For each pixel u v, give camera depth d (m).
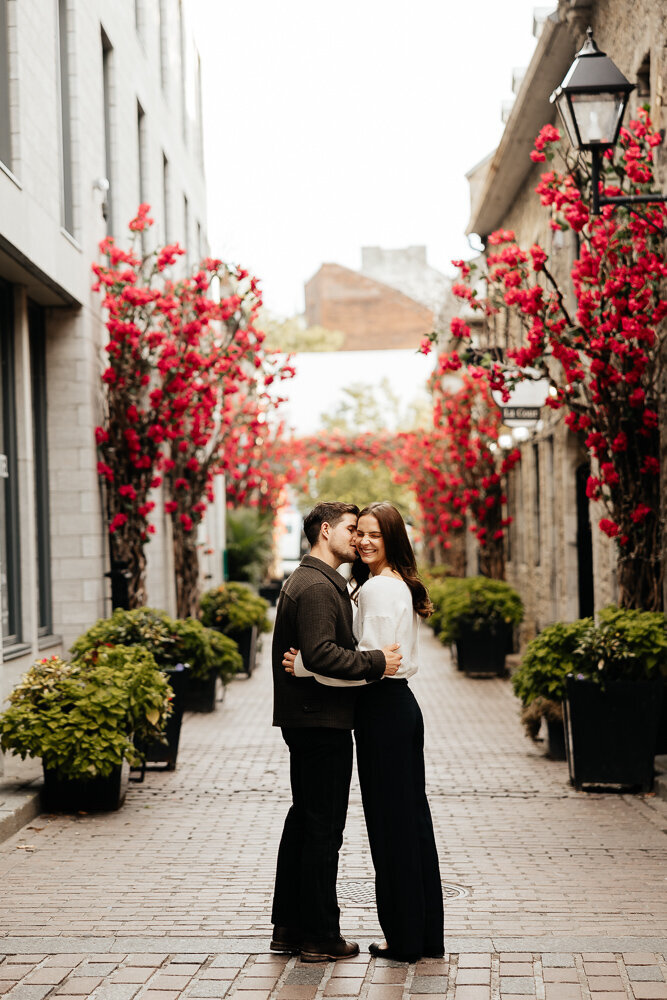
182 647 12.86
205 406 15.42
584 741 9.70
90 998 4.76
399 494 42.84
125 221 16.12
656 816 8.83
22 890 6.68
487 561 21.50
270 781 10.31
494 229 23.36
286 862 5.35
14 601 11.80
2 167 9.83
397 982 4.90
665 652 9.70
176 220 21.69
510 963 5.12
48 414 13.44
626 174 9.91
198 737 12.88
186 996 4.77
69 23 13.20
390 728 5.18
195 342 14.79
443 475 25.81
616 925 5.84
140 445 14.20
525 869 7.21
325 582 5.17
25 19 10.87
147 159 18.52
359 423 49.94
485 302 11.58
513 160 18.56
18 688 9.11
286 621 5.23
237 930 5.77
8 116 10.55
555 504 18.58
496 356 11.60
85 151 13.53
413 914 5.14
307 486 38.88
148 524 14.32
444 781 10.23
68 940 5.55
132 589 14.17
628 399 10.58
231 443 21.52
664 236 9.62
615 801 9.39
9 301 11.83
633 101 11.91
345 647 5.19
